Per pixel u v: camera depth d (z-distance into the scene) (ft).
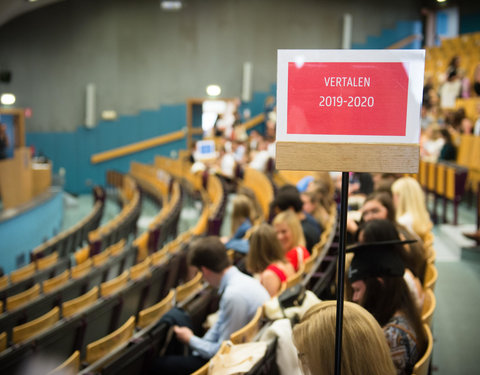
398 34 65.41
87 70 64.44
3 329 13.89
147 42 65.26
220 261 9.62
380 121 4.08
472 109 32.65
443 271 18.12
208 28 65.51
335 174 23.95
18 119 59.72
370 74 4.08
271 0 65.41
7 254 30.30
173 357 9.10
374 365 4.07
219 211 24.86
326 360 4.10
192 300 11.05
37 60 62.59
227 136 56.49
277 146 4.19
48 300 15.39
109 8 64.34
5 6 44.27
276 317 7.56
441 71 46.65
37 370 10.09
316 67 4.12
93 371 8.13
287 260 10.93
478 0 55.11
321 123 4.13
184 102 66.23
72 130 64.54
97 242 27.58
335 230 16.15
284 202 13.75
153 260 18.26
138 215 33.96
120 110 65.62
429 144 29.63
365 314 4.22
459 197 22.94
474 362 11.17
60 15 63.00
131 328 10.77
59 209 45.39
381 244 6.76
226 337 9.25
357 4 65.31
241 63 65.98
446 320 13.60
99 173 65.67
